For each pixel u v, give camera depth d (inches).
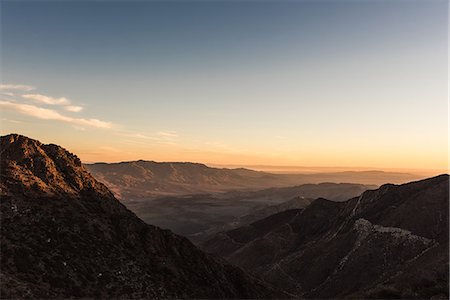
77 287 1488.7
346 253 3666.3
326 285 3238.2
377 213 4050.2
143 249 2041.1
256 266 5004.9
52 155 2436.0
